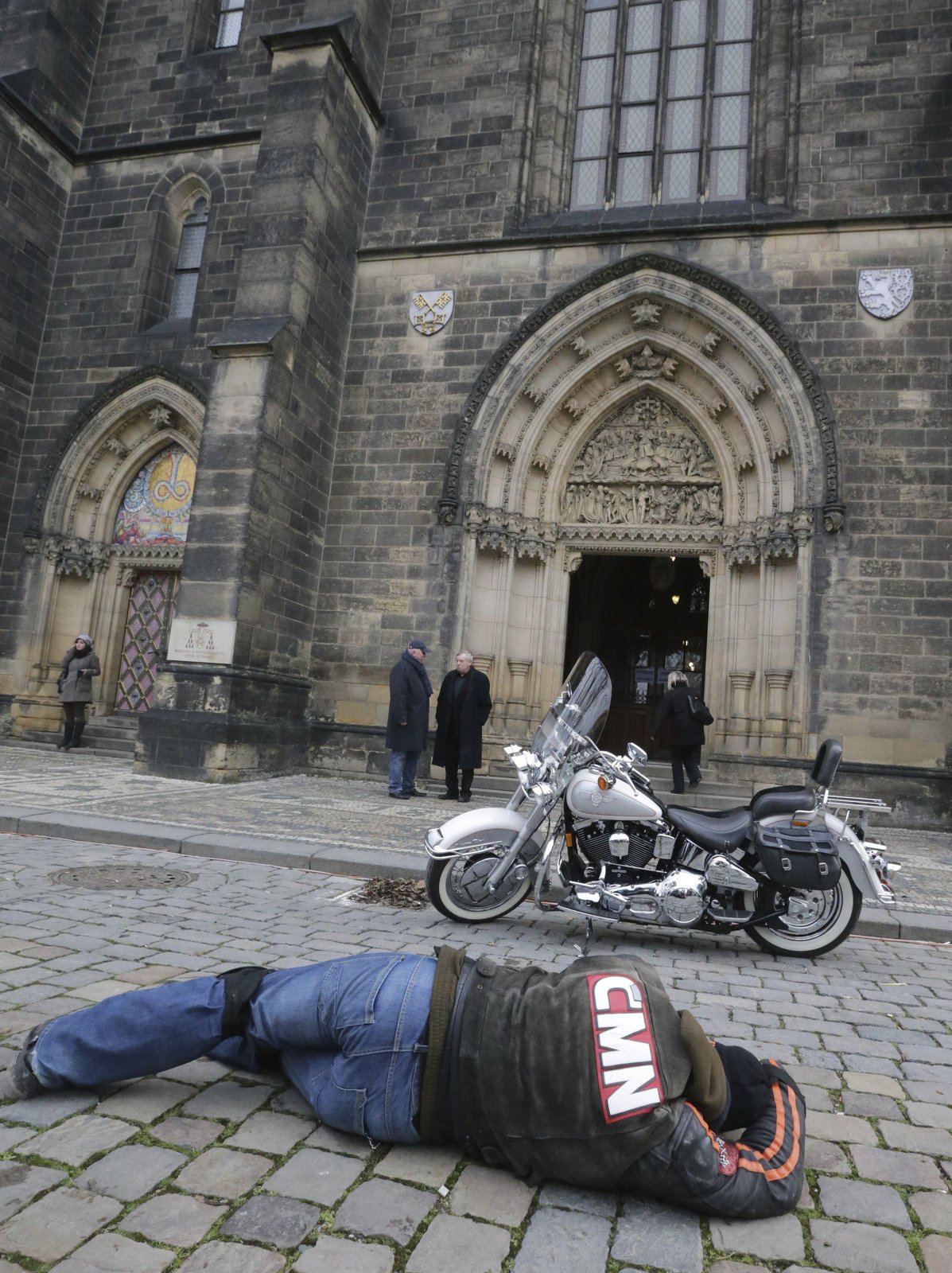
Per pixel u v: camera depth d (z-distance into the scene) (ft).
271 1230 7.36
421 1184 8.22
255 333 46.60
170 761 43.27
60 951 14.57
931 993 16.11
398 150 55.36
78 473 59.57
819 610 43.83
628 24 55.31
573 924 19.74
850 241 46.78
